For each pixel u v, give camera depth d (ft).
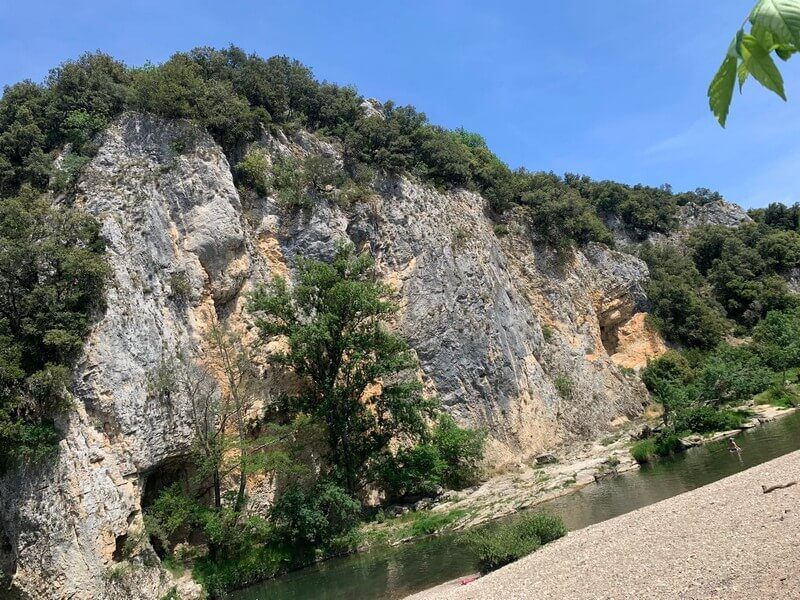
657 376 200.64
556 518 74.43
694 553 48.73
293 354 112.57
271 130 147.43
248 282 121.19
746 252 276.21
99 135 118.93
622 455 125.29
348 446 113.39
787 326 207.72
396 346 118.21
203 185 120.26
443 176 185.06
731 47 7.45
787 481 62.95
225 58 154.81
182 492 94.89
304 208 138.10
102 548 77.00
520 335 167.73
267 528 91.97
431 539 93.56
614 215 296.51
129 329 94.63
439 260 155.02
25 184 107.55
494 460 135.23
